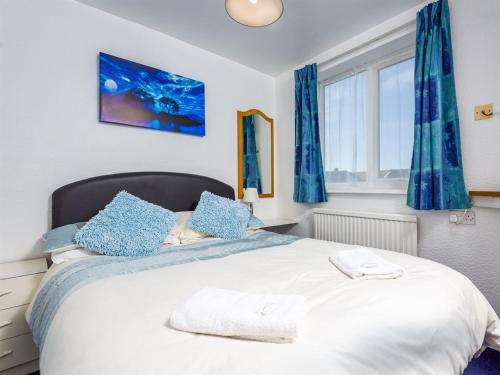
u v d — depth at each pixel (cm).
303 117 281
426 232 204
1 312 147
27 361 153
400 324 77
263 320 68
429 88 189
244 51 275
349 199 260
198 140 267
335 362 60
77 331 76
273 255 153
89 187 195
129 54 224
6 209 175
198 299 84
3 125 174
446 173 183
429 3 196
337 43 259
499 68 169
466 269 183
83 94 203
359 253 134
